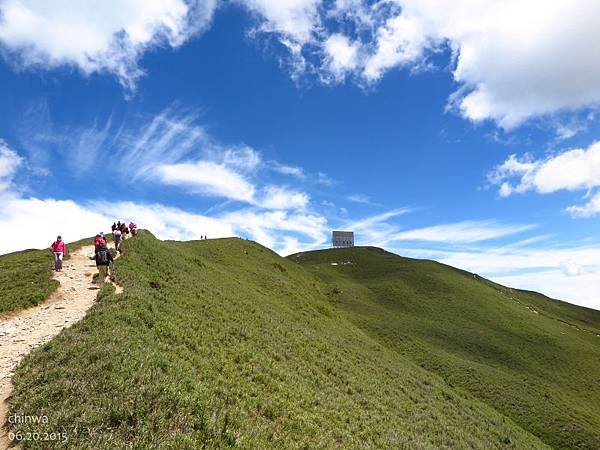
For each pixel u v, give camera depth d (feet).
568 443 167.02
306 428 56.39
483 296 377.09
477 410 142.92
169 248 163.84
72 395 39.99
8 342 60.08
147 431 36.22
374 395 99.09
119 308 69.46
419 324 284.20
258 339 93.45
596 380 254.06
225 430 42.09
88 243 163.94
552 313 489.67
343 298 309.63
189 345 68.03
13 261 126.72
